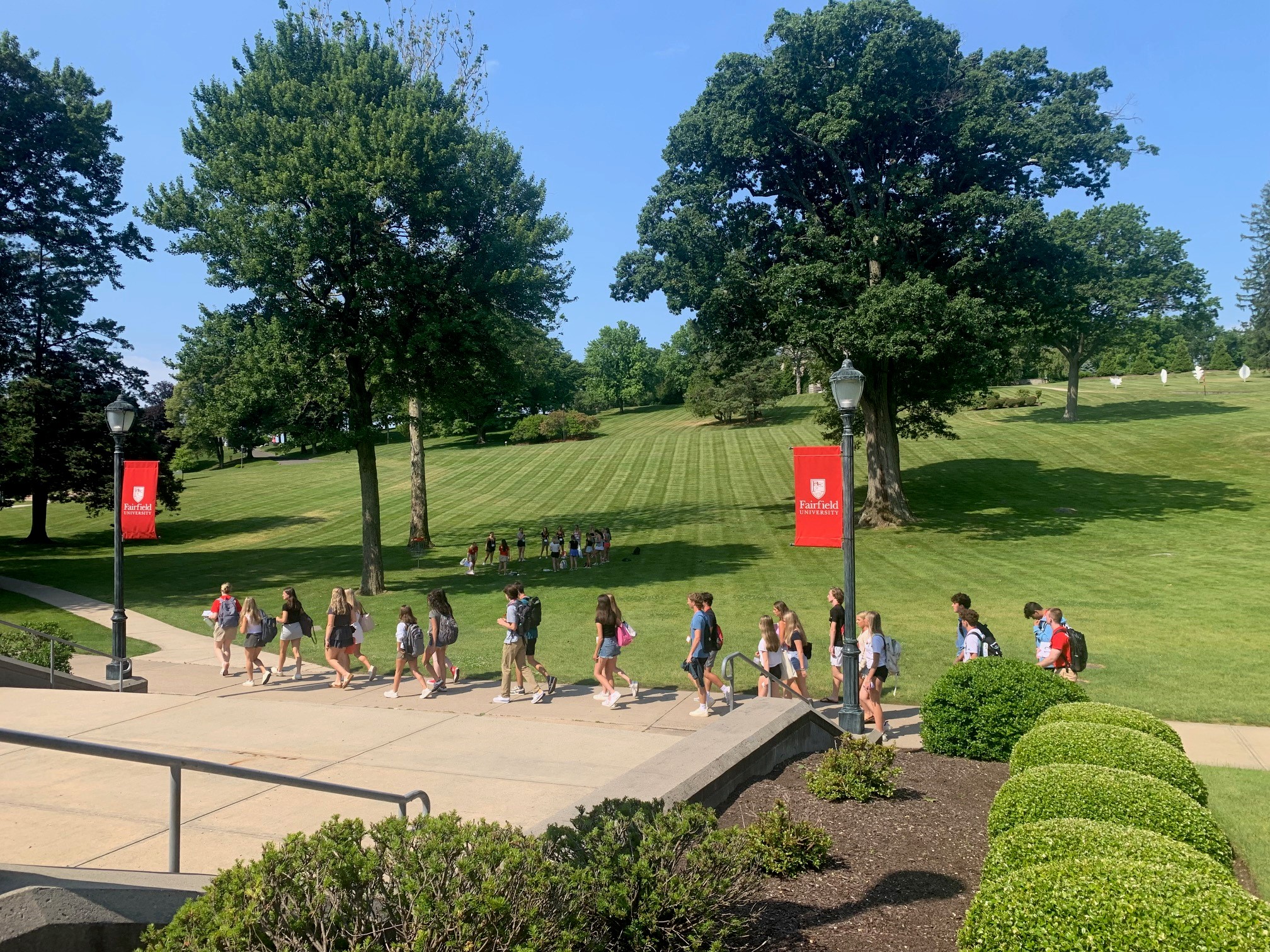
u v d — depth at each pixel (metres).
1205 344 111.88
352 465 74.38
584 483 56.84
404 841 3.78
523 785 8.12
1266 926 3.49
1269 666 14.70
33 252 34.66
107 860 6.15
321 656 17.08
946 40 30.89
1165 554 27.36
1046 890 3.93
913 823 7.08
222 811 7.32
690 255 34.03
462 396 27.16
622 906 4.13
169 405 86.00
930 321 29.67
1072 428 57.09
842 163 32.66
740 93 32.25
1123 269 53.59
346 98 24.72
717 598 23.14
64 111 32.75
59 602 25.00
